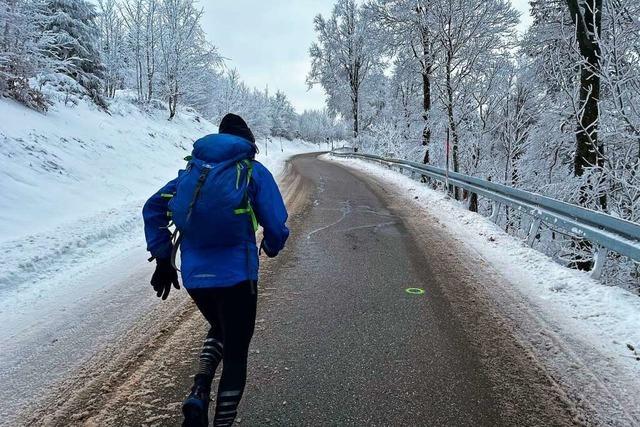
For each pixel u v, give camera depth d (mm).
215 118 46062
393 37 20859
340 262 6484
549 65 14117
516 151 17812
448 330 4277
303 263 6418
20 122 12266
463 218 9797
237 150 2514
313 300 5031
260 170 2574
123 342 4020
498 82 18125
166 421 2928
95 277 5793
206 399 2422
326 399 3188
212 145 2537
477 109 18891
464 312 4707
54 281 5609
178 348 3896
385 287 5457
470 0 17844
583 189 10664
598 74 9789
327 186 15227
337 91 36906
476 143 19047
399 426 2912
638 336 4137
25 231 7414
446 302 4980
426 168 16391
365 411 3059
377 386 3348
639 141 10227
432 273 6004
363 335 4168
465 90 18500
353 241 7707
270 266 6270
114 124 18516
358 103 36375
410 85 25922
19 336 4137
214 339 2678
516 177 18062
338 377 3467
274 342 4027
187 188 2430
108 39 36094
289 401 3162
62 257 6500
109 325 4375
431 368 3598
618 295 5008
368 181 17125
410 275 5914
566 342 4047
